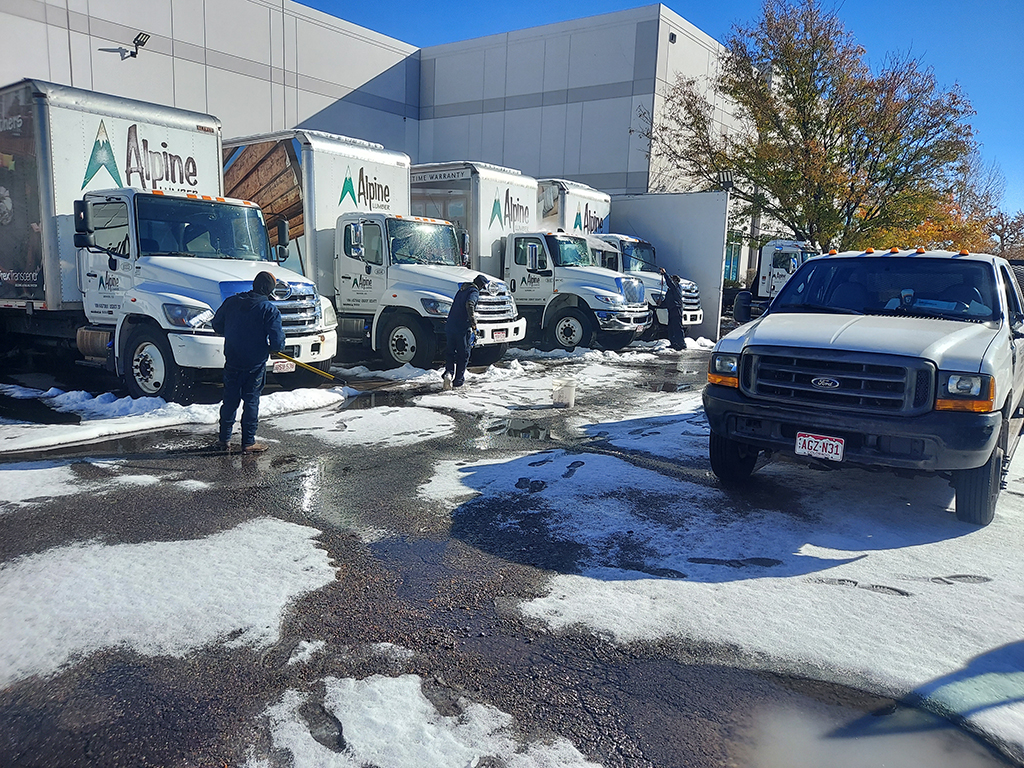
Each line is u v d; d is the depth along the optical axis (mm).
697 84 24531
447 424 7695
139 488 5258
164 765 2408
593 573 3969
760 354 4871
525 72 24891
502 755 2479
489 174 13523
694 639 3283
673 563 4117
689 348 16141
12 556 3992
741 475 5574
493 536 4484
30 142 8383
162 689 2822
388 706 2736
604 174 23719
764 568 4070
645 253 17141
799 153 21906
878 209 22250
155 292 7871
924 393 4348
